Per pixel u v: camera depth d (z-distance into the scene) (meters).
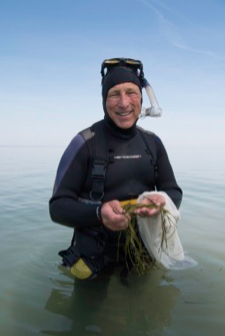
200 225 1.97
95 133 1.13
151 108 1.16
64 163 1.11
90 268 1.09
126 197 1.11
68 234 1.75
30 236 1.71
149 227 1.02
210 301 1.01
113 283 1.12
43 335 0.84
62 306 0.98
